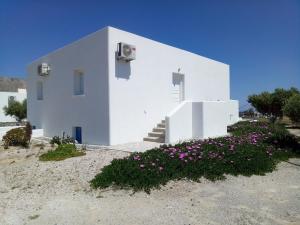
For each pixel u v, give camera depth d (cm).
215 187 597
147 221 444
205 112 1221
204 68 1605
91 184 614
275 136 1099
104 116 1044
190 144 860
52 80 1359
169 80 1326
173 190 577
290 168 755
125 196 553
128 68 1099
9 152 1006
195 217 454
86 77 1128
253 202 513
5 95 3519
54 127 1348
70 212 489
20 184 654
